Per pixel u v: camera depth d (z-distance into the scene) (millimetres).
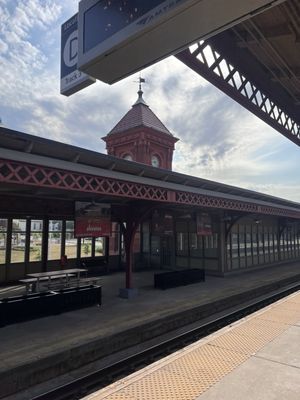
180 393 3342
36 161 6285
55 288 10945
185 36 2674
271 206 16516
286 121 10797
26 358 5711
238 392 3359
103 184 7613
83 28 3273
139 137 23531
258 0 2205
